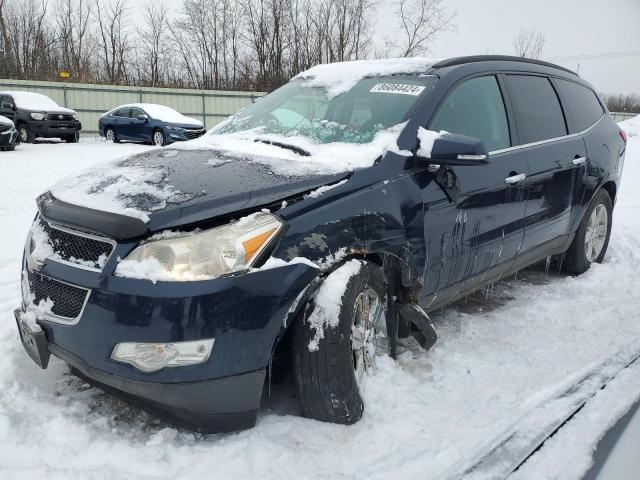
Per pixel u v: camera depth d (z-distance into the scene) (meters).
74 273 2.40
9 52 32.88
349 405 2.58
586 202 4.68
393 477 2.29
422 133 3.08
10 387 2.86
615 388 3.01
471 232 3.38
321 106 3.60
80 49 35.19
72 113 19.02
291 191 2.55
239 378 2.35
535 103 4.20
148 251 2.30
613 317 4.02
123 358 2.29
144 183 2.64
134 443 2.47
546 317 4.02
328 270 2.59
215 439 2.50
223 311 2.26
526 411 2.77
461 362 3.30
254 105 4.07
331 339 2.50
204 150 3.19
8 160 12.65
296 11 29.94
